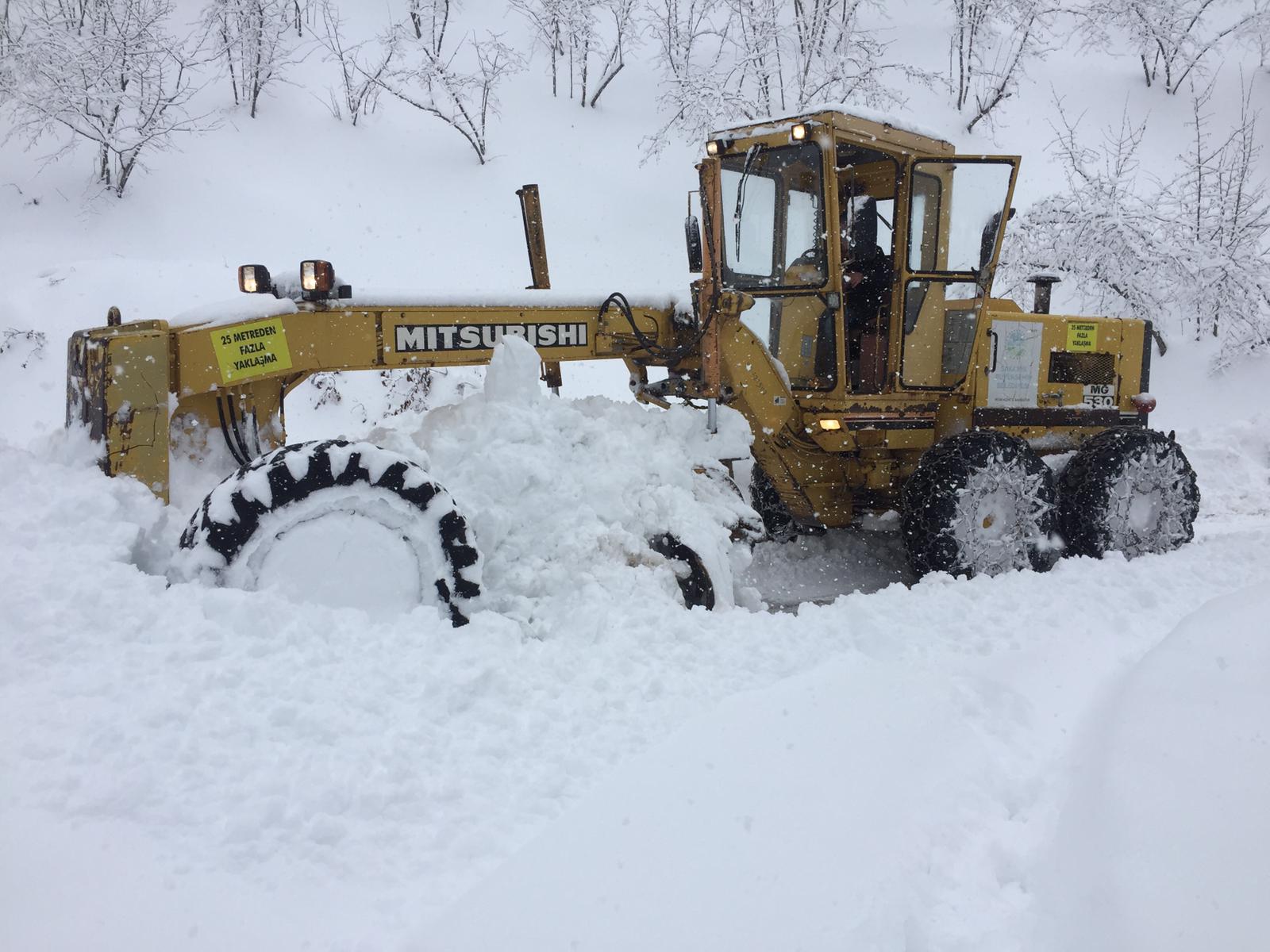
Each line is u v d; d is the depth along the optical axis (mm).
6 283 10375
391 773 2676
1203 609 4633
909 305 5934
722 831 2512
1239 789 2857
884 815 2664
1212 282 12570
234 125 14297
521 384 4648
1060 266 13461
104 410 4020
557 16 15914
